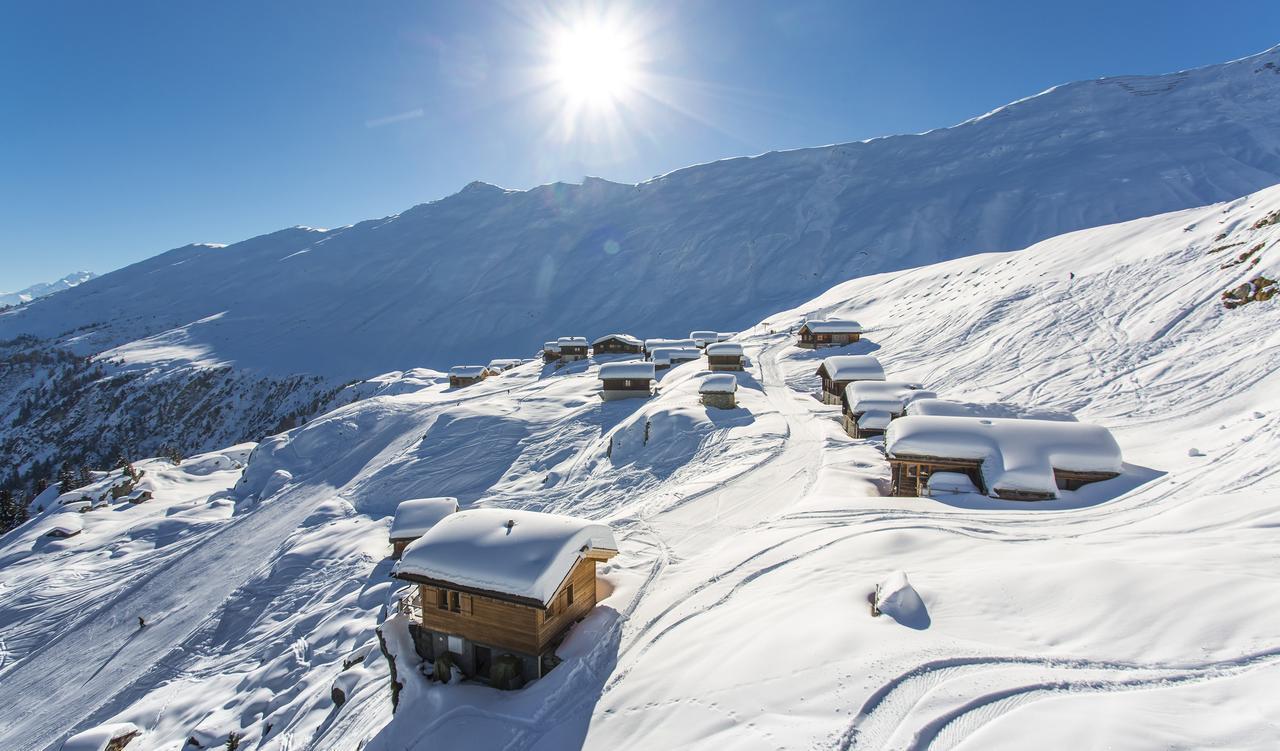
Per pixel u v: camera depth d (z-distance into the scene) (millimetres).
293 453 67250
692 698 12633
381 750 14641
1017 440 25625
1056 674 10469
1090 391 37406
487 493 46031
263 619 34719
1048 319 50969
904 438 26797
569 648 15945
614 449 45625
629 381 59625
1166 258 50625
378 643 22266
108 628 39156
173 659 33906
